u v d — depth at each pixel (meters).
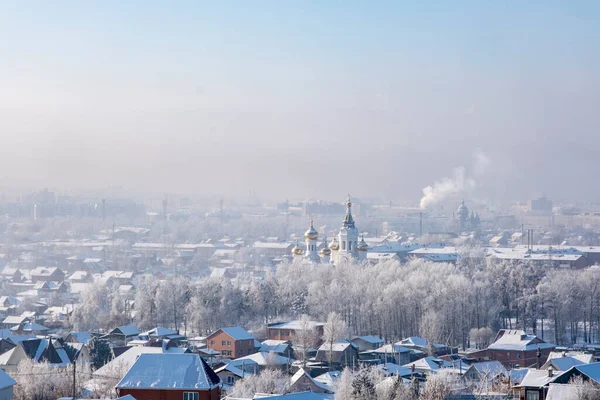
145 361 179.38
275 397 174.25
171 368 178.12
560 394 177.62
